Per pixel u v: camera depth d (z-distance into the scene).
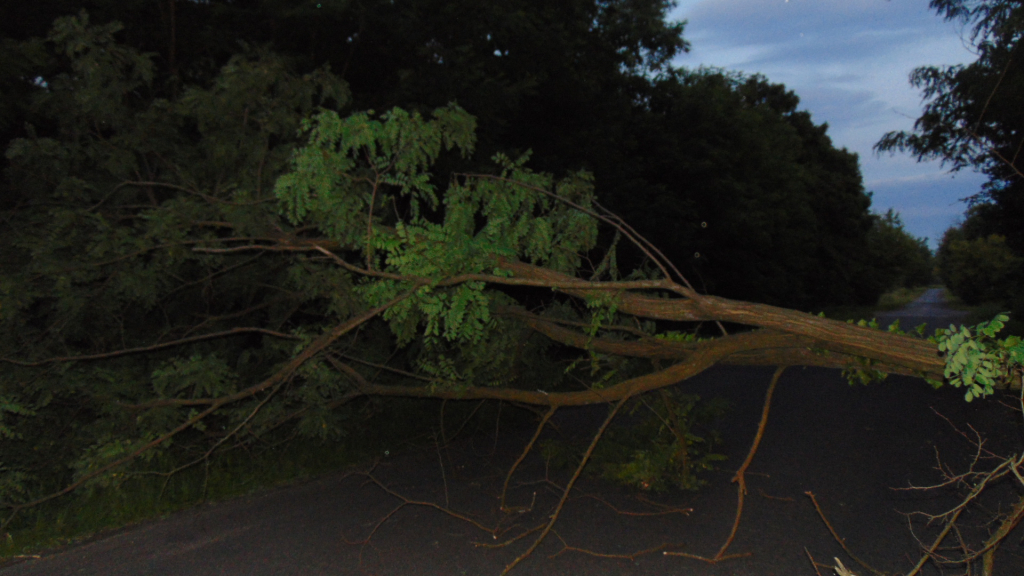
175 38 8.88
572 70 15.24
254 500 6.11
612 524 5.21
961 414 8.75
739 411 9.75
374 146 5.59
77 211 6.30
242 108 6.87
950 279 45.88
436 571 4.30
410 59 10.41
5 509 5.70
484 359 6.56
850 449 7.27
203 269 7.29
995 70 9.25
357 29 9.78
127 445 6.05
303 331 6.90
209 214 6.56
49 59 6.96
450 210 5.71
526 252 6.47
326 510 5.70
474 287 5.36
